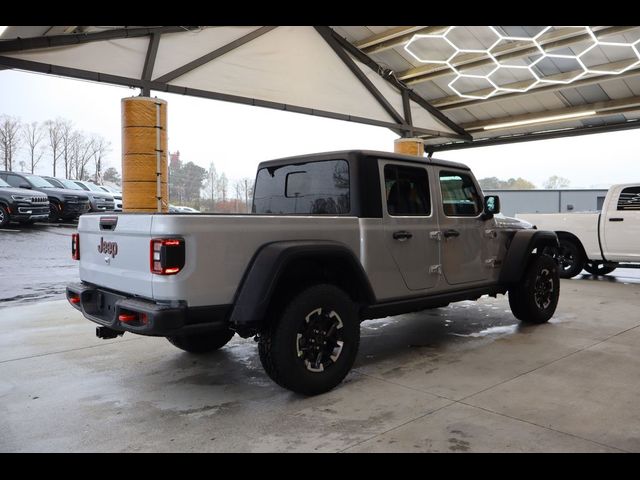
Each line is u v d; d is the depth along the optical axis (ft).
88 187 66.95
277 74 37.40
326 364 11.76
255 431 9.71
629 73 38.01
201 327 10.25
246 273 10.66
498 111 49.80
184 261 9.86
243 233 10.62
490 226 16.93
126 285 10.92
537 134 52.70
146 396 11.71
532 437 9.28
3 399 11.53
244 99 36.32
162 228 9.80
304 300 11.19
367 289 12.57
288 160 14.94
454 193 15.80
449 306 23.16
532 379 12.62
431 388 12.04
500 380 12.58
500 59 38.50
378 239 13.10
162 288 9.86
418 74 44.04
